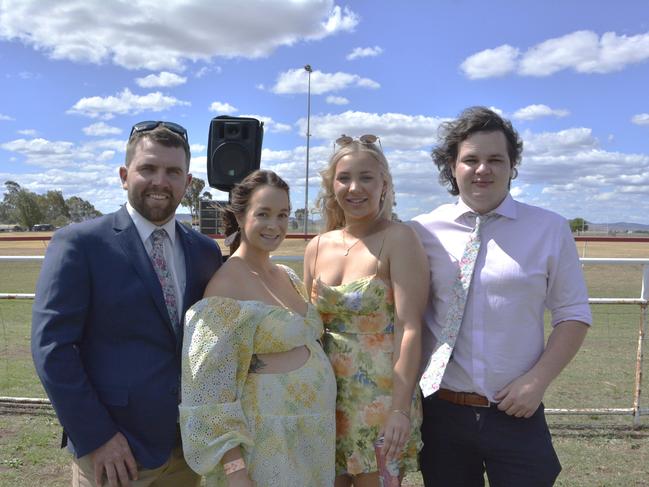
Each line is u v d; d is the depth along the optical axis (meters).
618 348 7.25
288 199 2.32
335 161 2.48
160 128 2.25
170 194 2.21
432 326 2.47
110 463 2.04
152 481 2.19
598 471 3.91
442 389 2.42
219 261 2.47
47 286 2.05
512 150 2.42
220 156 3.17
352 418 2.33
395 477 2.20
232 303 2.10
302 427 2.14
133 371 2.12
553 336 2.30
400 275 2.32
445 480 2.45
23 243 27.55
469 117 2.39
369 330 2.36
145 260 2.18
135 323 2.13
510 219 2.37
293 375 2.16
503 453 2.31
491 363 2.29
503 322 2.29
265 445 2.08
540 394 2.20
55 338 2.01
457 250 2.41
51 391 1.99
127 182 2.25
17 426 4.71
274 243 2.28
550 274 2.31
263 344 2.14
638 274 12.51
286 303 2.29
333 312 2.40
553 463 2.32
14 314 9.89
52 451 4.23
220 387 2.03
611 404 5.20
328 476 2.20
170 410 2.15
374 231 2.47
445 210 2.55
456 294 2.36
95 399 2.05
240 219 2.33
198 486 2.43
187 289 2.27
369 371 2.33
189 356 2.04
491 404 2.31
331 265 2.47
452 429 2.39
